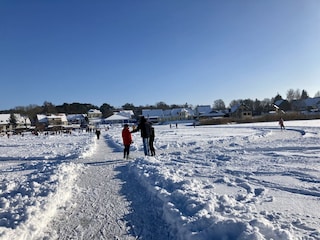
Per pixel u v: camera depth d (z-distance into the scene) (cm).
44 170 1238
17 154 2278
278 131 3556
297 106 11931
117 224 581
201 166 1186
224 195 666
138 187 884
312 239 445
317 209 595
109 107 17150
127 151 1620
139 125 1677
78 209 683
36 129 9050
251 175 958
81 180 1019
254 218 518
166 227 552
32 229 541
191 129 5731
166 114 12900
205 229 470
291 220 530
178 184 804
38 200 708
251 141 2303
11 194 820
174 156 1573
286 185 802
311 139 2178
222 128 5481
